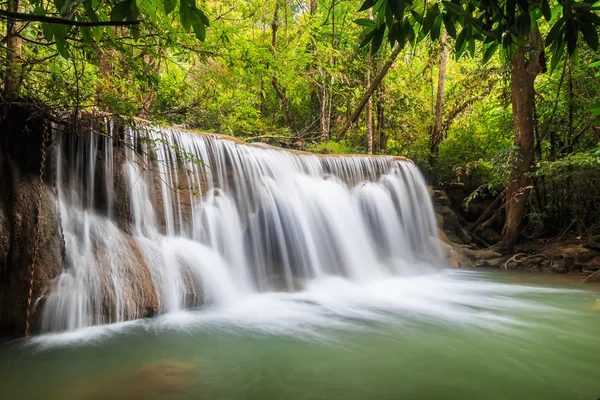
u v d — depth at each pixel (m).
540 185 12.80
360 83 15.27
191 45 5.51
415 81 17.48
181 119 8.75
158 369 3.79
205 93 8.64
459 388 3.49
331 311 6.22
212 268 6.59
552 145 12.95
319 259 8.54
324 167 9.92
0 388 3.35
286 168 8.87
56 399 3.17
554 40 1.65
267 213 7.97
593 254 10.60
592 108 2.31
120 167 6.07
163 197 6.57
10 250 4.66
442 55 15.70
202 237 6.97
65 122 5.07
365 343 4.70
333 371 3.85
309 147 13.72
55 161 5.30
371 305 6.69
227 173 7.60
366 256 9.59
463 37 1.81
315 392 3.38
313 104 18.03
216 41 5.77
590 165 10.15
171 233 6.60
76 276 5.00
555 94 13.61
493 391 3.44
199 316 5.64
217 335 4.88
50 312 4.68
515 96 12.18
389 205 10.93
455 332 5.19
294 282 7.64
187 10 1.60
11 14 1.29
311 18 11.34
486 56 1.90
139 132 6.25
